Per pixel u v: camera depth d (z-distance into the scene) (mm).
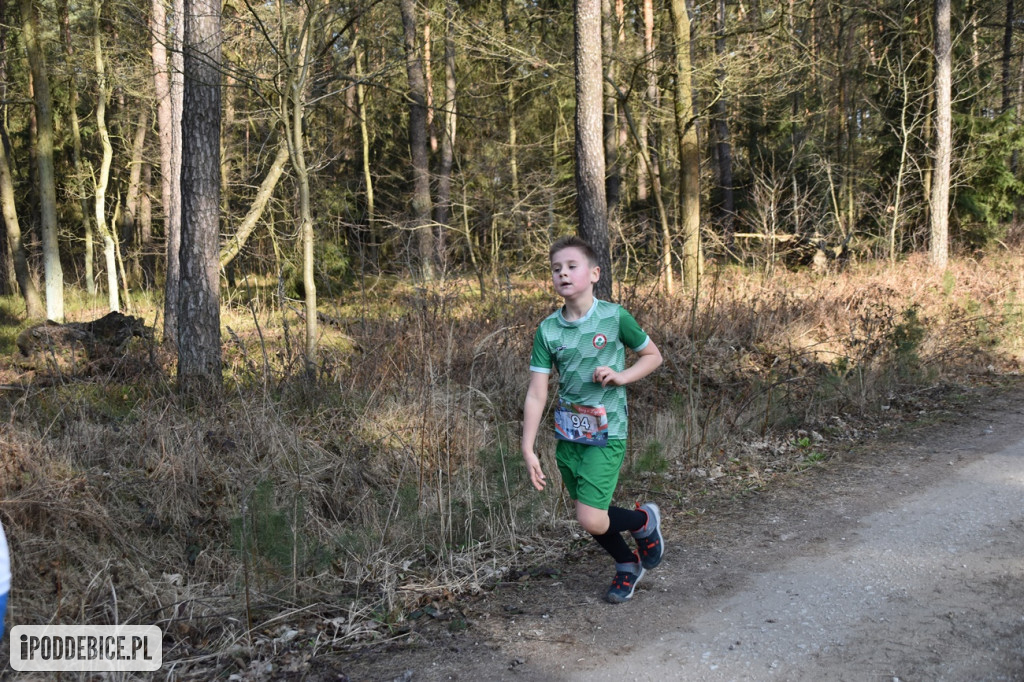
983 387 7715
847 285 11312
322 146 17016
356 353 6996
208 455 4855
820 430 6438
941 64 15641
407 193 21734
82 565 3820
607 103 16828
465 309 8609
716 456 5789
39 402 5875
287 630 3393
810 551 3977
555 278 3256
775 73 13680
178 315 7066
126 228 25453
